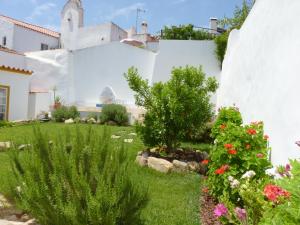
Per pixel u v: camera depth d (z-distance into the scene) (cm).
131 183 453
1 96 1872
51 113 2014
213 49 1955
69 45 3197
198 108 941
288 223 258
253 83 798
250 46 883
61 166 416
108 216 383
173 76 957
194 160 935
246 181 443
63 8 3244
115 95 2188
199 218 539
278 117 559
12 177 535
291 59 541
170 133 957
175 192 687
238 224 372
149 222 511
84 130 559
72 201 398
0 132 1391
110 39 3047
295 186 283
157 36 3259
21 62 2320
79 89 2253
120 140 547
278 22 648
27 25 3123
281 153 528
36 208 410
